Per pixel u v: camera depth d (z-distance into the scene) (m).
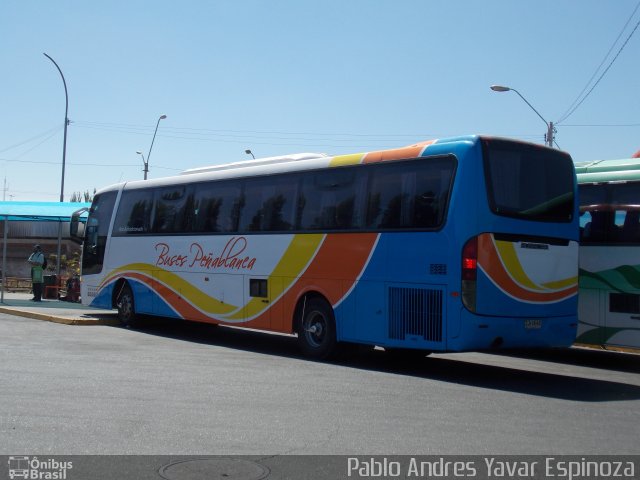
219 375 10.55
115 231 18.27
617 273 12.74
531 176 11.29
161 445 6.60
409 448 6.67
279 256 13.49
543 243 11.29
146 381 9.84
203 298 15.27
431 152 11.14
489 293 10.59
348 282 12.10
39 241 36.28
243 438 6.89
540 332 11.18
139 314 17.58
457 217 10.56
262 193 14.13
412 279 11.09
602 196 13.13
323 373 11.12
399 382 10.48
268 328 13.66
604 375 12.30
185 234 15.96
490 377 11.53
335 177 12.64
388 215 11.59
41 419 7.48
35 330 15.99
